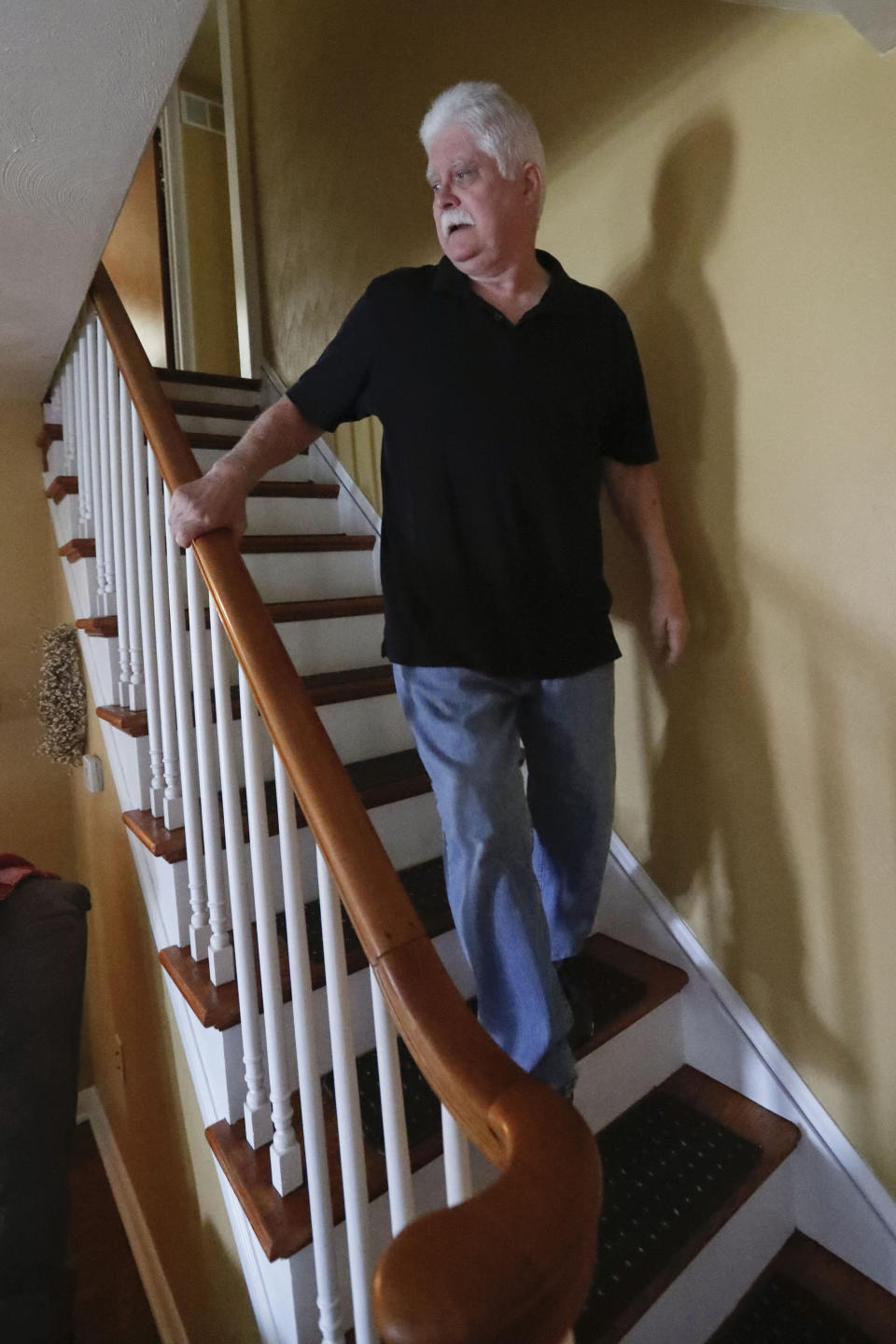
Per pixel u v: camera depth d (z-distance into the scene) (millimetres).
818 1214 1292
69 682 2107
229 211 3812
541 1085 533
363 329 1130
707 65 1263
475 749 1073
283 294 2725
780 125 1172
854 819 1203
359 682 1778
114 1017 2150
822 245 1139
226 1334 1368
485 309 1097
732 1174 1210
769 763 1313
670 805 1494
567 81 1516
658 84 1345
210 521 1025
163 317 3775
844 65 1088
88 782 2070
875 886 1188
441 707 1088
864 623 1153
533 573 1115
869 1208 1225
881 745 1156
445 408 1086
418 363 1092
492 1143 517
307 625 1891
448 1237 396
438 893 1476
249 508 2209
